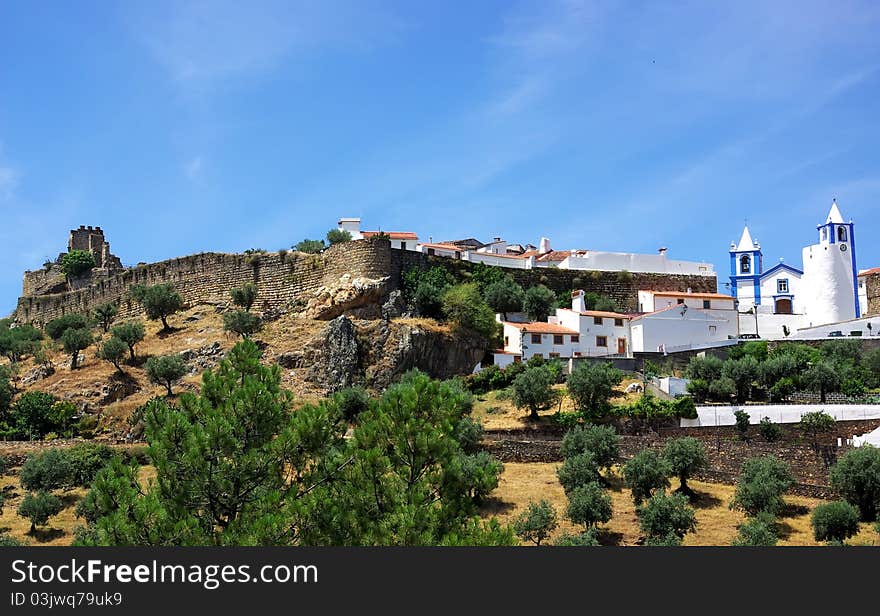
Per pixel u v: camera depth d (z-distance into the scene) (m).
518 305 106.12
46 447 75.94
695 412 74.94
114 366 96.50
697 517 60.12
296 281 106.62
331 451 37.31
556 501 62.97
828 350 95.31
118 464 35.88
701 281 124.44
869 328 106.81
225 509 35.59
